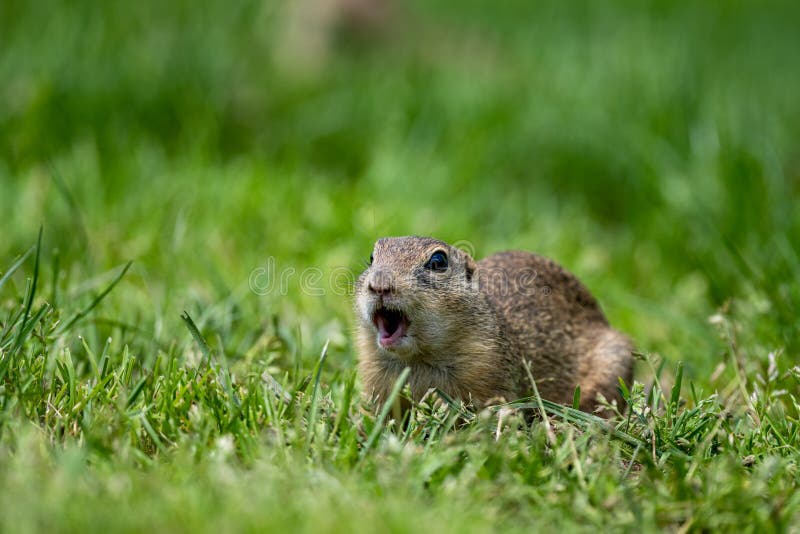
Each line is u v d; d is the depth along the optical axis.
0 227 11.79
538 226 14.59
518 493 6.21
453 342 8.41
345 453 6.69
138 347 9.13
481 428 7.01
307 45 21.89
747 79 20.39
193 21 16.31
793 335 9.60
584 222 14.87
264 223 12.98
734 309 10.53
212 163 14.74
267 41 17.41
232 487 5.84
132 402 7.21
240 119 16.33
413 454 6.56
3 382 7.25
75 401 7.28
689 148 14.77
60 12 15.50
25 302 8.32
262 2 17.55
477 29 25.89
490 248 13.45
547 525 6.06
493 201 15.27
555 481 6.45
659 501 6.37
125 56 15.40
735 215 12.51
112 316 9.66
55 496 5.50
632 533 6.04
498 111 17.11
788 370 8.44
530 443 7.04
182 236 11.78
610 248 14.50
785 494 6.45
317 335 9.98
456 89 17.95
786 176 15.30
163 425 7.08
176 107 15.30
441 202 14.62
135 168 13.80
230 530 5.28
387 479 6.15
